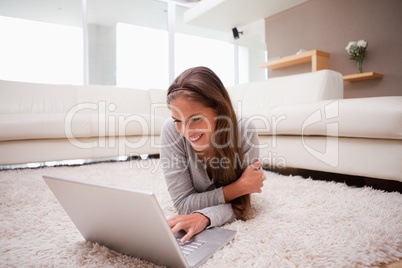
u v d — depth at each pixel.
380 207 0.99
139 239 0.56
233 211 0.88
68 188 0.56
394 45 3.79
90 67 5.16
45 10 4.80
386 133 1.22
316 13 4.73
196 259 0.59
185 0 6.04
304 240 0.70
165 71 5.66
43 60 4.78
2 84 2.62
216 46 6.48
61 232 0.81
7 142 1.98
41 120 2.03
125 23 5.34
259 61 7.12
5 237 0.77
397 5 3.74
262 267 0.57
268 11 5.32
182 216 0.73
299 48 5.04
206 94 0.70
